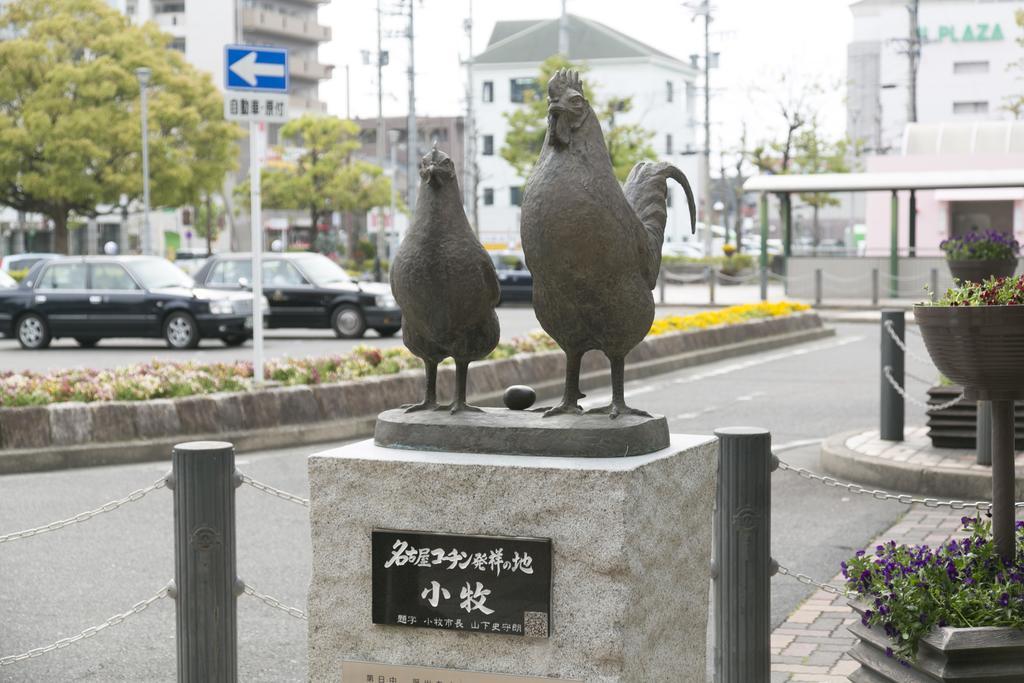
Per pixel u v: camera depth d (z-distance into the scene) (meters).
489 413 4.18
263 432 12.12
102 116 46.91
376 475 3.96
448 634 3.91
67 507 9.49
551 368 16.19
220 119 51.41
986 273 13.43
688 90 84.06
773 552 8.12
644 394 16.33
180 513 4.68
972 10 76.31
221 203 77.06
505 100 81.12
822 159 54.34
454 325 4.10
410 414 4.21
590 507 3.74
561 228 3.83
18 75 46.88
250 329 23.70
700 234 81.25
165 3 82.94
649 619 3.92
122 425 11.41
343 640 4.04
